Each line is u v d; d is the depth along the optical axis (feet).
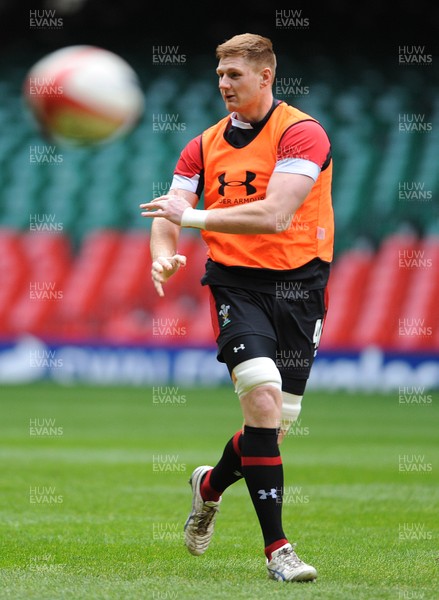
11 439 131.44
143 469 101.60
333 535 64.64
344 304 236.63
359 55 304.91
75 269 249.34
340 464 107.04
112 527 67.05
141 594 42.75
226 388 226.38
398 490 87.81
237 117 51.80
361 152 270.05
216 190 51.88
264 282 50.08
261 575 48.80
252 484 48.32
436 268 241.35
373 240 247.50
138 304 241.96
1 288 245.65
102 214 260.21
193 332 235.81
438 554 56.39
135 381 232.53
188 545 54.29
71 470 100.32
